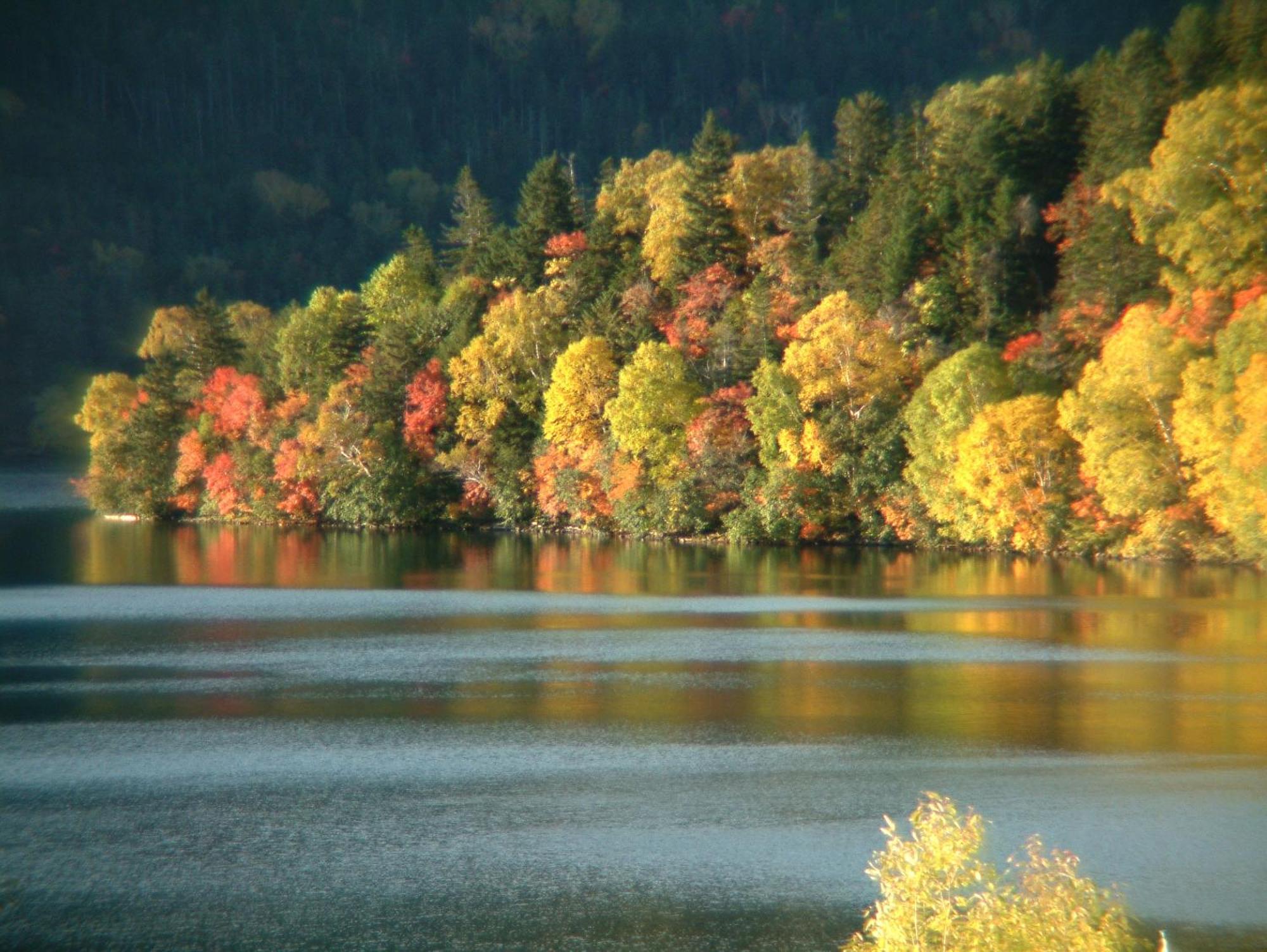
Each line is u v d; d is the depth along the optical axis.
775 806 100.88
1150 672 148.00
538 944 78.00
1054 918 62.50
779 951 76.69
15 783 106.88
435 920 81.31
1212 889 83.94
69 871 88.69
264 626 184.25
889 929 62.28
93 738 120.44
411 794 104.38
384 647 167.50
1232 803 100.31
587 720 127.50
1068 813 98.38
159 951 77.38
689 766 111.50
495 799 103.00
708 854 91.38
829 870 88.38
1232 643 165.88
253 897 84.69
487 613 197.38
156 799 103.00
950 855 62.50
